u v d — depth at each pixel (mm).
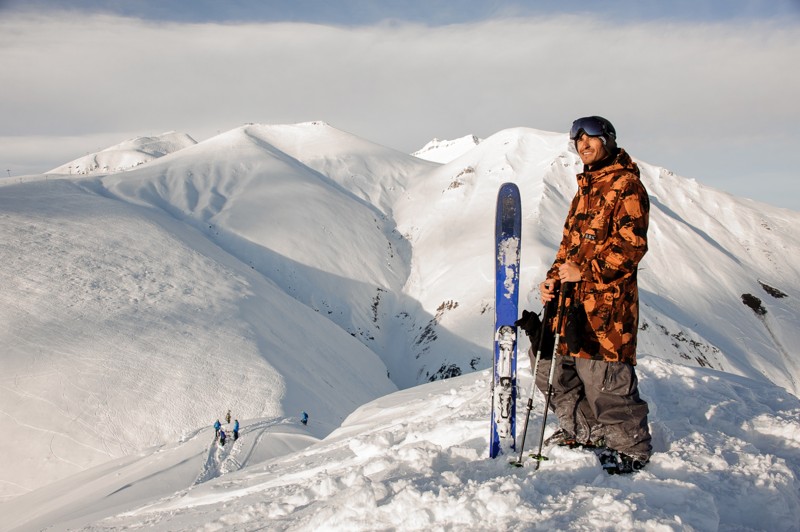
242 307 69688
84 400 46094
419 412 6406
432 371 96750
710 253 139250
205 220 135875
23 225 76375
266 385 52625
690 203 169625
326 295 121375
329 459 5191
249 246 129000
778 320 123188
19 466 39812
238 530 3416
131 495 20469
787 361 112750
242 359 56562
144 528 4961
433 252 144750
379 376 75750
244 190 157250
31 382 47156
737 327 117750
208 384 51031
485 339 98250
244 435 28578
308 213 148000
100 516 10914
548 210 136750
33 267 66062
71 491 23781
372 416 8078
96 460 40750
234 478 6395
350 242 142500
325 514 2969
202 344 57969
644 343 94188
